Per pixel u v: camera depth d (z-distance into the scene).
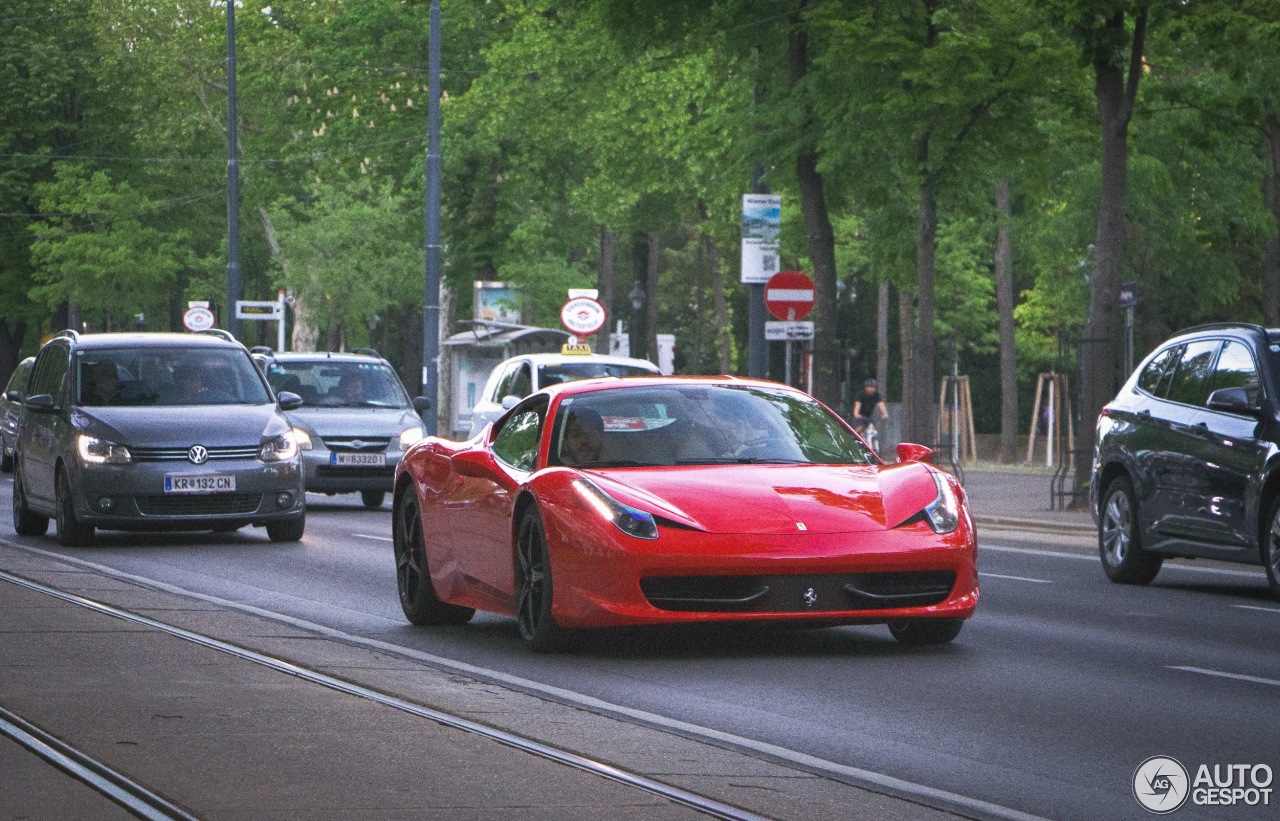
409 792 9.55
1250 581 24.02
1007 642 16.78
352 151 83.19
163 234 97.94
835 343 45.88
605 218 71.38
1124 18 36.66
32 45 106.75
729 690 13.77
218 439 28.05
